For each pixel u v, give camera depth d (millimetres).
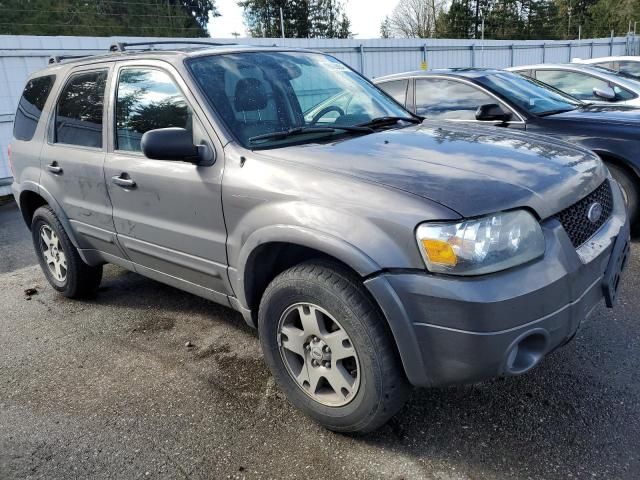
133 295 4578
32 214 4734
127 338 3793
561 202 2354
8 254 6277
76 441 2717
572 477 2273
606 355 3143
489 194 2199
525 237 2162
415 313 2148
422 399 2871
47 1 19312
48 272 4656
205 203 2873
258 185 2594
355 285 2324
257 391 3043
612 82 7309
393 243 2168
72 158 3828
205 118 2912
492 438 2543
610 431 2525
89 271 4340
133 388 3156
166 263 3320
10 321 4234
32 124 4391
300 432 2674
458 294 2045
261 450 2564
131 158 3350
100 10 20109
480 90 5684
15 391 3215
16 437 2781
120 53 3686
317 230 2330
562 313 2203
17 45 10609
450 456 2445
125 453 2607
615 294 2646
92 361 3504
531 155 2646
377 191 2275
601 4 51875
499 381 2977
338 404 2535
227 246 2811
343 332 2396
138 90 3367
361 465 2428
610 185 2924
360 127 3125
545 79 7953
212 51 3301
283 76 3328
